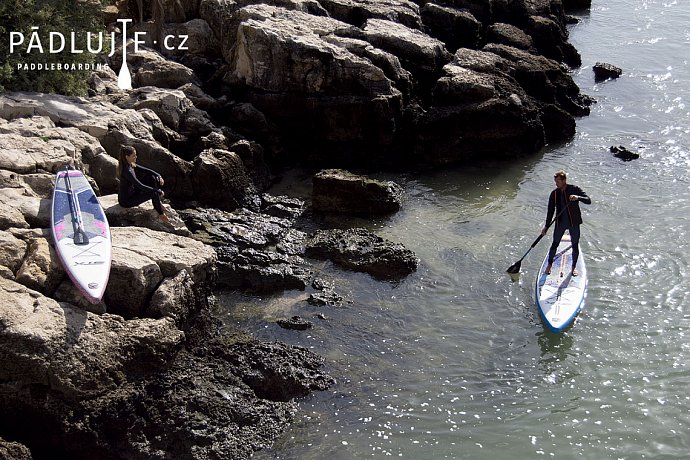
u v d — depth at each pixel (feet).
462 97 69.05
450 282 51.47
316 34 69.77
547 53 87.86
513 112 68.59
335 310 48.55
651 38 98.58
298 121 67.87
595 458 38.34
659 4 112.37
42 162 49.14
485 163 68.54
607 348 45.85
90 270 40.78
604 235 56.59
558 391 42.73
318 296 49.37
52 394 37.42
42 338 36.86
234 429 39.65
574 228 50.44
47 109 56.75
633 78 86.12
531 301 49.85
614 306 49.32
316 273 51.93
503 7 90.17
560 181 49.65
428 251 54.65
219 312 47.98
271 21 70.44
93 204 45.73
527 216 59.36
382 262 51.90
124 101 63.21
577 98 79.36
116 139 56.49
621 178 65.31
